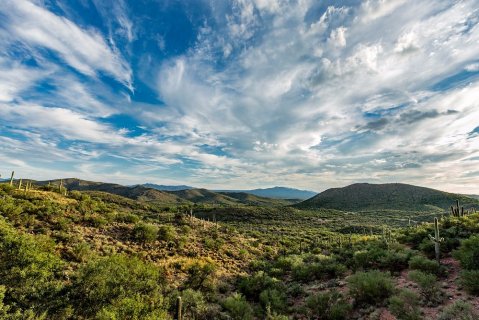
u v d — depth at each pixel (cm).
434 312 1129
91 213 3478
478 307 1073
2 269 1080
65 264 1684
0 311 888
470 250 1538
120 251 2527
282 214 12000
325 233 7200
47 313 1048
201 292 1908
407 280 1633
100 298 1130
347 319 1307
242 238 5022
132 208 8694
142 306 1014
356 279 1530
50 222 2680
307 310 1498
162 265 2403
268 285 2114
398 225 8350
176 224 4909
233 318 1483
